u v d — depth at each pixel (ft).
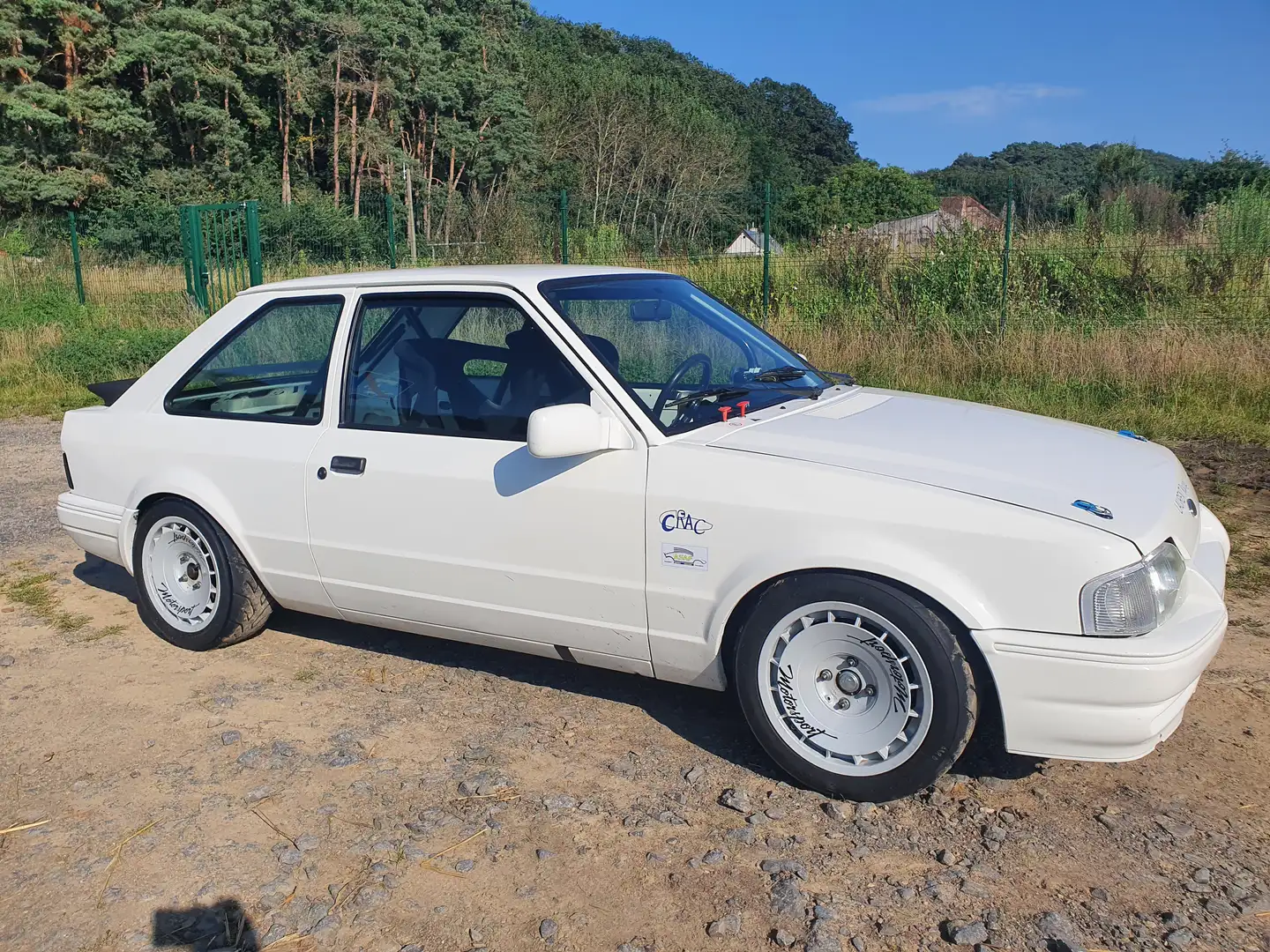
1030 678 9.43
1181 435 26.68
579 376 11.53
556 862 9.60
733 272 43.91
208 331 14.74
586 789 10.87
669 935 8.56
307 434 13.42
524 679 13.76
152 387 15.12
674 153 228.22
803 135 431.84
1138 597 9.25
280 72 178.40
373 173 197.36
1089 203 45.37
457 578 12.30
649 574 11.02
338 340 13.33
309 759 11.68
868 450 10.72
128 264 72.02
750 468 10.52
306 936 8.68
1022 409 29.48
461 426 12.28
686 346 12.91
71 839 10.21
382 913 8.95
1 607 16.99
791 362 14.15
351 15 190.60
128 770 11.53
